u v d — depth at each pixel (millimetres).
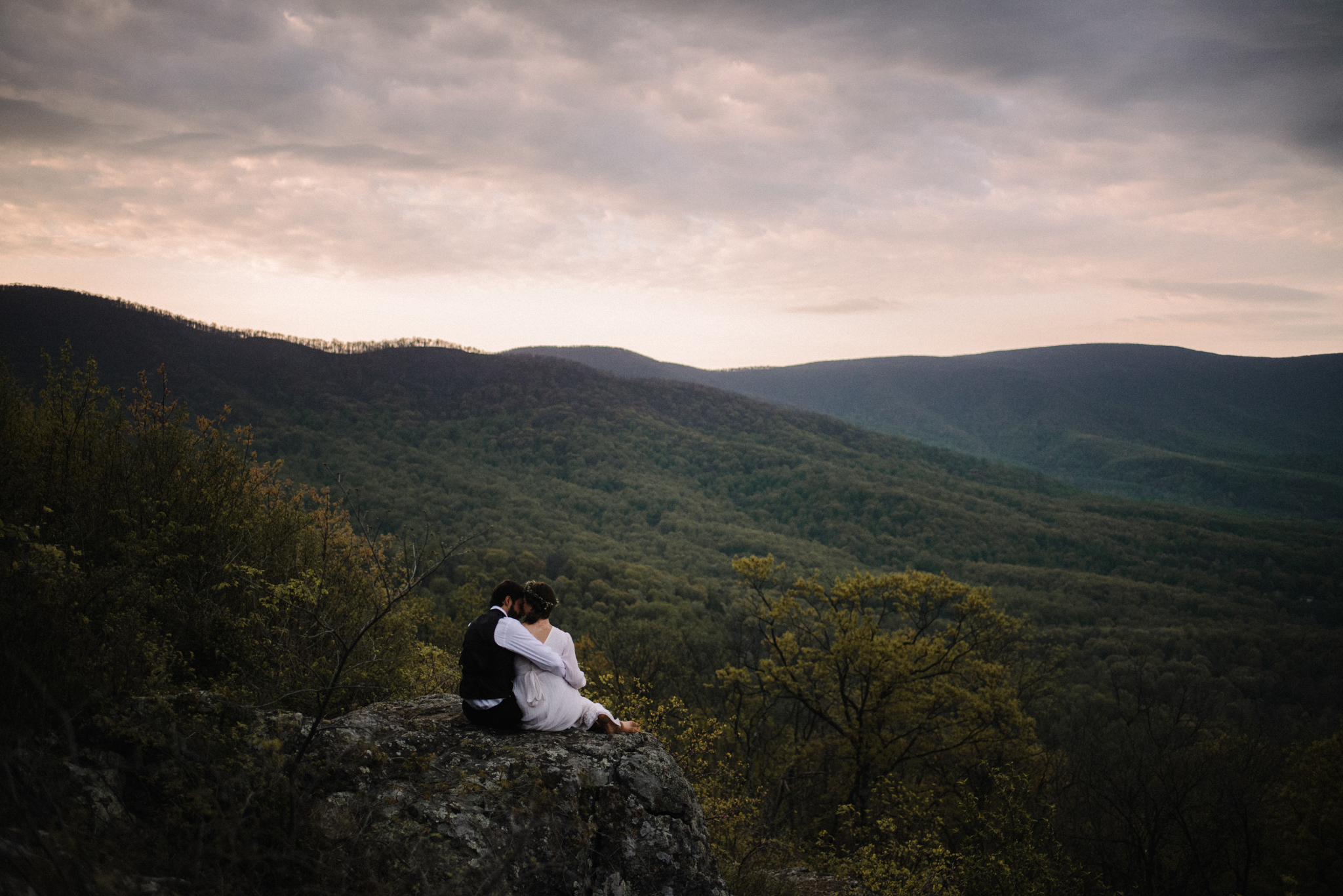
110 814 2543
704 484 189625
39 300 154375
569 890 3225
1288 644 69438
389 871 2789
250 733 3131
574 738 4035
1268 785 20172
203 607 4574
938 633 18875
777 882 6469
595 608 62031
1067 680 50344
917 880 8719
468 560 68562
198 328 197125
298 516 6527
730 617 24844
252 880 2459
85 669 3051
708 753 10188
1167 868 19531
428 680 6117
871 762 17312
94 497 5078
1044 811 16422
